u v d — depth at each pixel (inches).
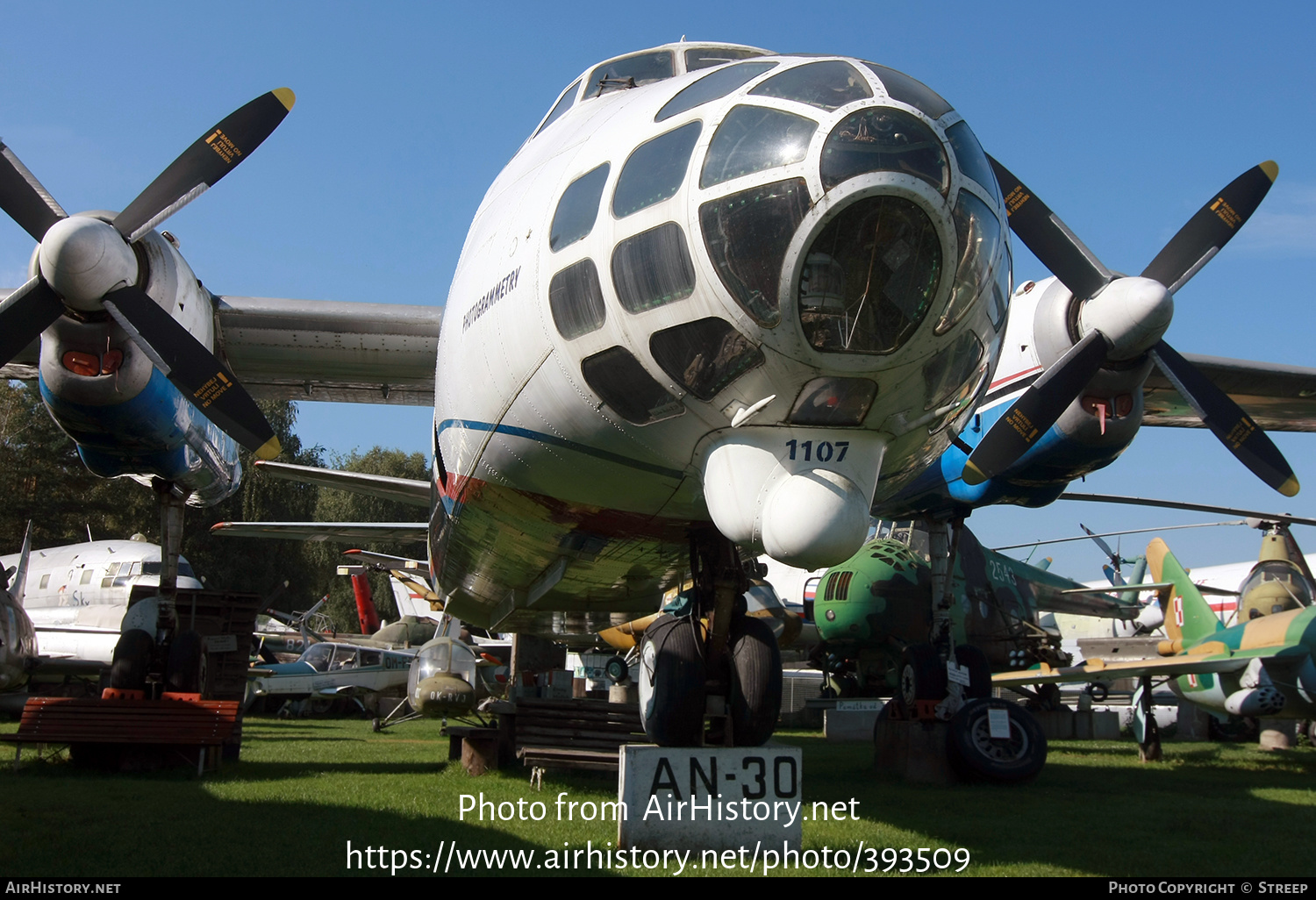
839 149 162.2
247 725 707.4
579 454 214.7
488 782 321.4
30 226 281.4
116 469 331.6
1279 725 559.5
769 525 181.3
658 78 243.3
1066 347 297.0
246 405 269.9
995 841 228.2
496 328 215.2
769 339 169.2
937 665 364.5
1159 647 561.6
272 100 292.5
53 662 692.7
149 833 212.1
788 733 711.7
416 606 1337.4
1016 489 339.3
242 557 1603.1
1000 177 276.1
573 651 914.7
